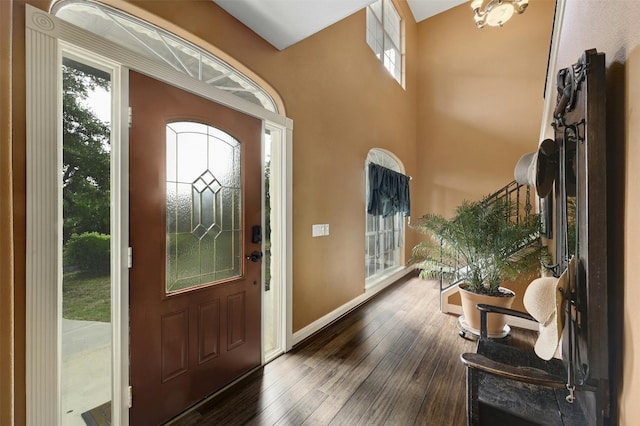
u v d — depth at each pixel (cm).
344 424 160
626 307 85
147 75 151
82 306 150
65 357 153
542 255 254
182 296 167
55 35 120
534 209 465
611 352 94
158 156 156
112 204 140
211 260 184
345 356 232
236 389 189
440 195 561
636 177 79
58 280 121
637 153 78
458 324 290
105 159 148
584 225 93
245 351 205
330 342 255
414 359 228
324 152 288
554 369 146
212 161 184
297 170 252
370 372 210
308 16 188
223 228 191
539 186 152
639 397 75
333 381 199
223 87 207
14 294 110
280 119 231
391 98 451
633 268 80
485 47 525
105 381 158
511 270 260
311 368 214
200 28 172
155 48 171
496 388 135
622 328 87
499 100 514
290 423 161
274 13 184
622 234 88
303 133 258
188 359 170
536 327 284
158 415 156
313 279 275
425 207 573
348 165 332
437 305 353
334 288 307
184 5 164
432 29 571
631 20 82
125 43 161
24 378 112
